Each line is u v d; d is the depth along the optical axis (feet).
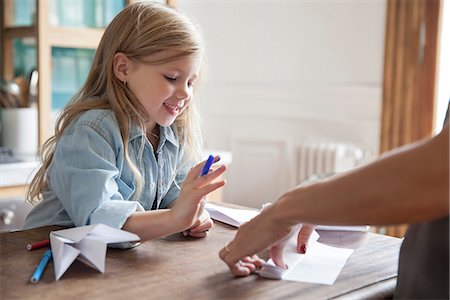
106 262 2.89
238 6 10.32
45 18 7.01
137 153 3.93
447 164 2.03
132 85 3.85
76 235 2.91
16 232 3.43
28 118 7.73
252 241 2.69
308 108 9.93
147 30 3.77
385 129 9.02
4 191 6.29
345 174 2.37
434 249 2.22
